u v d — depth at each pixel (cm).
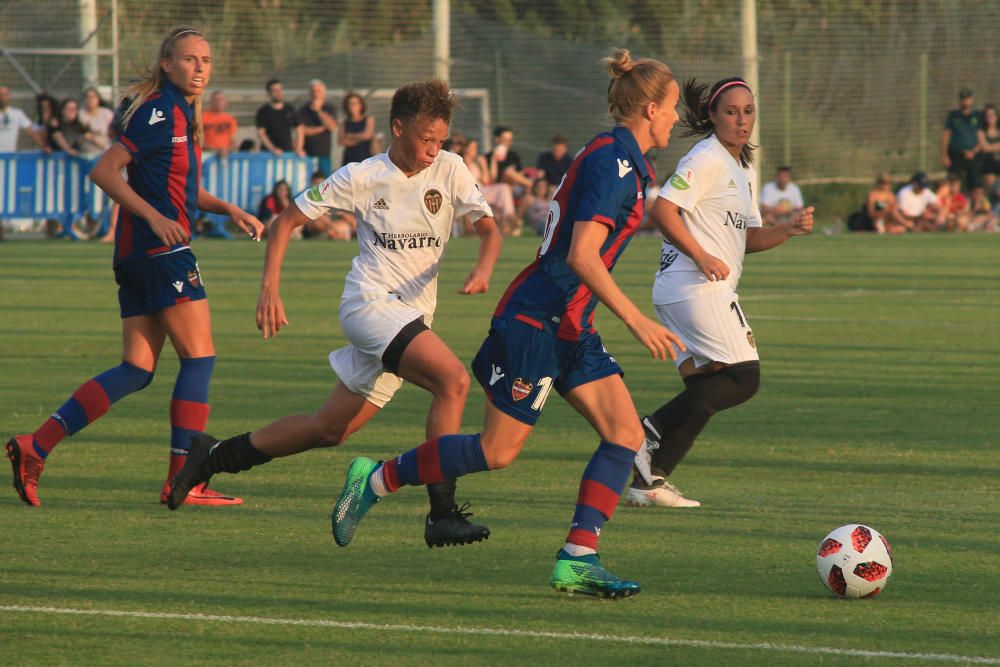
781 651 1505
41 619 1605
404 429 2947
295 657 1475
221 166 8438
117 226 2259
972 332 4656
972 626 1605
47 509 2205
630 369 3850
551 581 1723
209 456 2080
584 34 13012
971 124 10281
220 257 7319
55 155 8181
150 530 2069
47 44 10738
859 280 6500
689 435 2291
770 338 4503
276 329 1969
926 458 2675
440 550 1966
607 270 1794
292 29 12444
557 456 2688
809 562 1914
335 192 1969
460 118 12606
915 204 9969
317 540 2023
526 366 1767
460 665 1453
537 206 9038
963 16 12638
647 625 1605
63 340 4334
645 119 1778
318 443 2047
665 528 2127
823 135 12250
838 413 3175
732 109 2317
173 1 11619
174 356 4038
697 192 2292
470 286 1981
